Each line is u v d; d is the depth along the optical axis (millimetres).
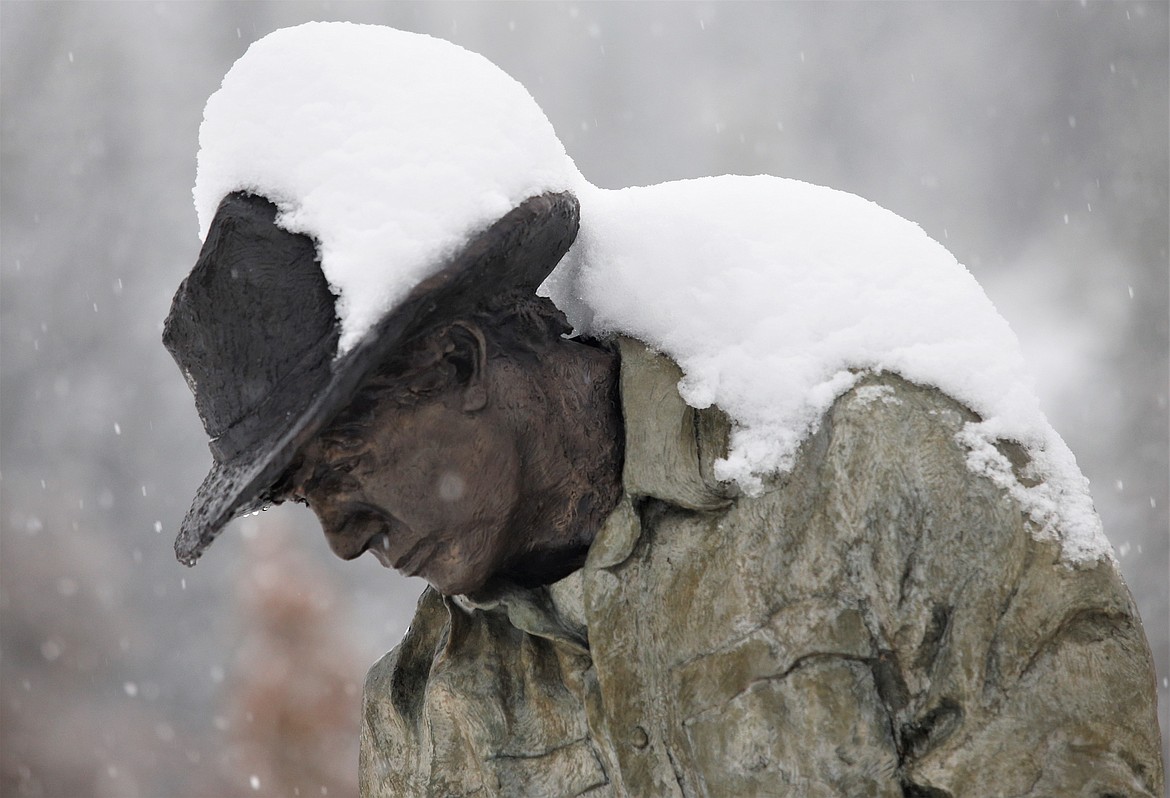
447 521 6066
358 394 6027
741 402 6070
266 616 15703
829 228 6105
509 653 6207
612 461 6133
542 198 6012
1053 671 5980
